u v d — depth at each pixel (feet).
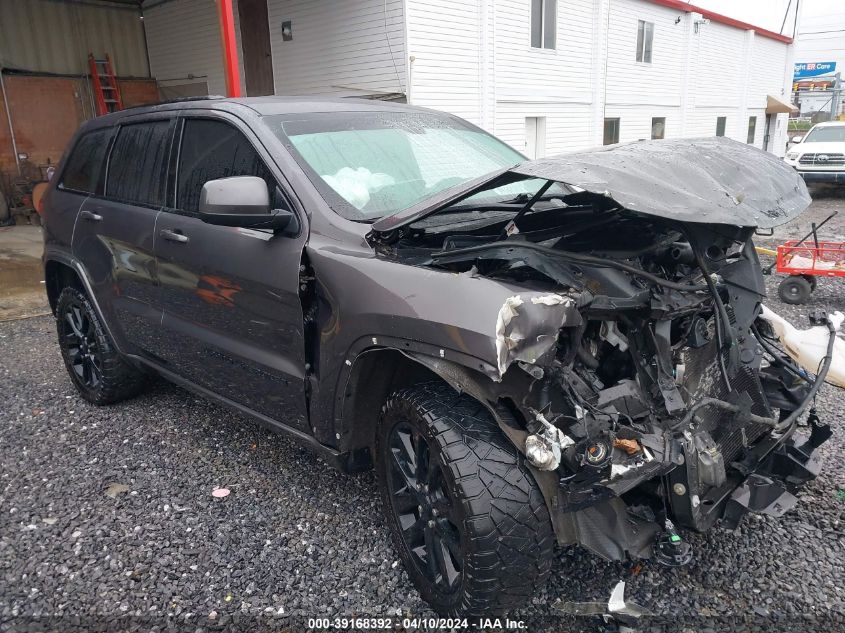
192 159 11.51
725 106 78.89
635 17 58.13
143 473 12.07
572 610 8.37
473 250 7.91
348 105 11.96
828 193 58.59
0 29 44.62
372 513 10.61
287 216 9.37
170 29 49.73
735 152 9.30
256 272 9.73
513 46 45.21
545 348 6.63
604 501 7.55
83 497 11.30
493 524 7.18
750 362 8.94
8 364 18.53
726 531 9.91
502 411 7.27
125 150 13.43
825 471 11.49
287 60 43.29
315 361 9.26
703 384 8.31
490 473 7.30
